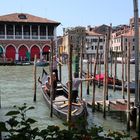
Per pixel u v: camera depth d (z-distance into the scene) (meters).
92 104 16.36
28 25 67.88
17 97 22.25
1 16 67.62
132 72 45.16
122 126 13.45
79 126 4.47
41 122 13.96
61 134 4.00
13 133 3.96
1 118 14.53
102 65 61.16
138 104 12.49
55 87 16.62
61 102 15.41
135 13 12.55
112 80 26.36
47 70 49.97
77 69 25.62
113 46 94.94
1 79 36.28
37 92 24.73
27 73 44.59
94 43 85.69
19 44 67.44
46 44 68.38
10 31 67.44
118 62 75.81
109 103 15.69
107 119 14.73
